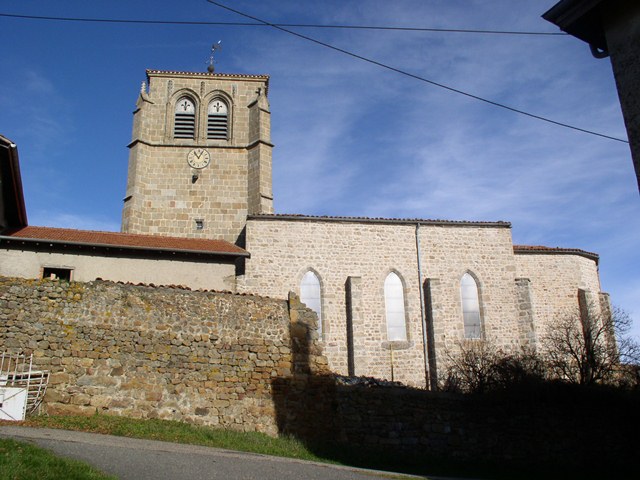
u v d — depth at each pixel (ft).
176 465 32.94
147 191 109.40
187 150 112.78
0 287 47.75
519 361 65.26
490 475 49.47
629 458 58.49
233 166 113.39
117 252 74.02
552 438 57.06
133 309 50.83
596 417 58.95
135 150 110.42
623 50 31.81
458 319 89.25
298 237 88.43
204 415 50.01
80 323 48.96
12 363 45.96
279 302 55.77
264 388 52.26
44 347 47.42
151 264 75.20
